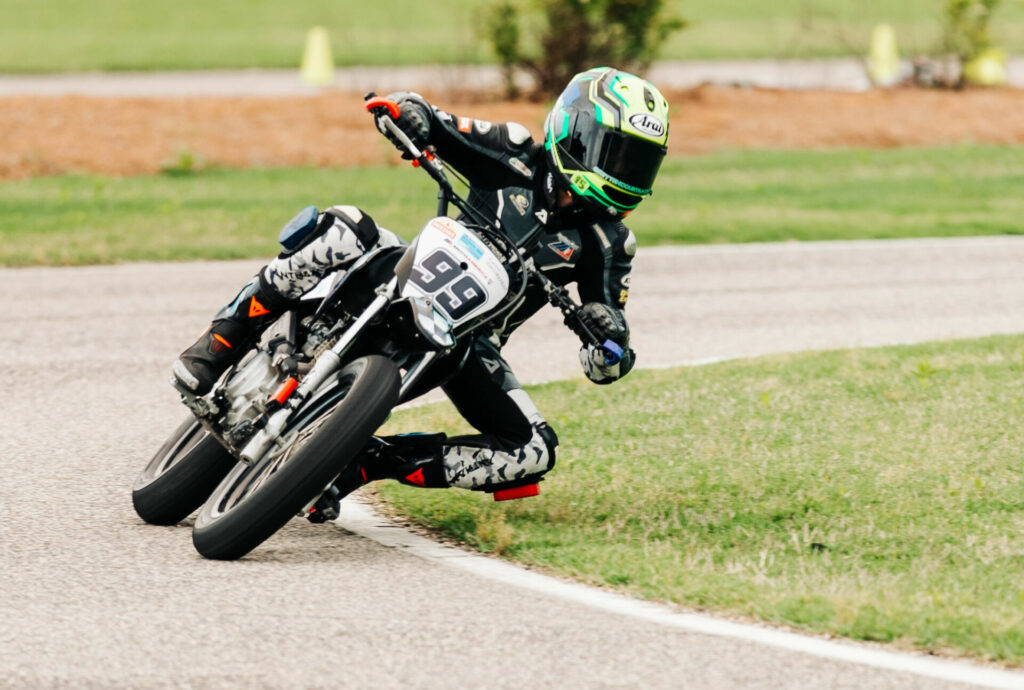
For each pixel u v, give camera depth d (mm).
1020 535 20141
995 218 56031
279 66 93500
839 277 44531
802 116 78500
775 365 31531
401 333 18281
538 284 18984
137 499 19672
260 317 18719
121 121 68812
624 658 15086
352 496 21531
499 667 14734
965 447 24688
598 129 18094
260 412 17781
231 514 17609
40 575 17297
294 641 15281
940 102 84062
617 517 20609
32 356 31641
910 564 18828
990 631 15914
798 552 19250
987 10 89250
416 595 16953
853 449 24531
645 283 42812
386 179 60469
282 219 51219
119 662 14586
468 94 79312
